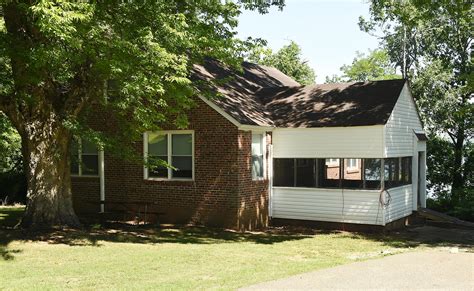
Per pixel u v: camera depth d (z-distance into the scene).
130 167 20.73
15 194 28.23
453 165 30.02
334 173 19.02
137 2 14.25
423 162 22.80
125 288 9.21
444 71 30.02
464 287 9.27
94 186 21.72
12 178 28.27
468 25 23.48
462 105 29.66
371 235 17.78
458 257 12.83
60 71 14.90
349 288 9.17
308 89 21.89
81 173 22.08
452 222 20.58
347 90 20.77
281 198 20.02
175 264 11.86
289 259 12.95
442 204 26.03
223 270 11.16
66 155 16.78
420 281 9.80
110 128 20.67
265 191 19.92
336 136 18.73
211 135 18.83
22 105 15.89
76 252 13.27
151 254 13.17
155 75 13.97
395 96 19.17
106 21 14.05
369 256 13.52
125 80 14.15
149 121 15.26
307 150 19.34
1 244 14.04
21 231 15.72
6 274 10.62
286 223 19.92
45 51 12.51
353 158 18.42
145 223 19.67
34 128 15.91
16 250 13.34
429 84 29.67
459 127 30.25
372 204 18.20
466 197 25.14
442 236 18.00
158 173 20.16
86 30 12.74
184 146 19.55
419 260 12.34
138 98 15.37
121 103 15.12
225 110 18.38
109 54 13.52
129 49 13.41
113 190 21.19
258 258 12.90
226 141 18.55
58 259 12.36
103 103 16.11
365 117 18.36
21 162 28.06
